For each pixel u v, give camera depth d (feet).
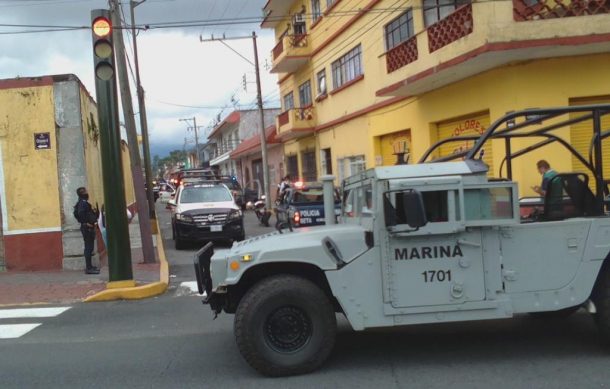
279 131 98.63
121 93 44.27
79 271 40.45
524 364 17.74
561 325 22.15
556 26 37.40
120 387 17.13
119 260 32.73
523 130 39.27
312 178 95.76
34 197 41.19
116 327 25.25
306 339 17.46
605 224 17.84
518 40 37.40
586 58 39.99
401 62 51.75
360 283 17.33
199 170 119.96
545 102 40.45
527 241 17.60
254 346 17.08
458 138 22.41
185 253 51.60
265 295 17.16
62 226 41.37
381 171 17.58
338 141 80.43
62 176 41.45
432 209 17.13
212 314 27.07
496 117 42.96
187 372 18.34
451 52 42.39
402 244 17.30
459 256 17.37
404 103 58.39
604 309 17.98
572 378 16.33
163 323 25.63
